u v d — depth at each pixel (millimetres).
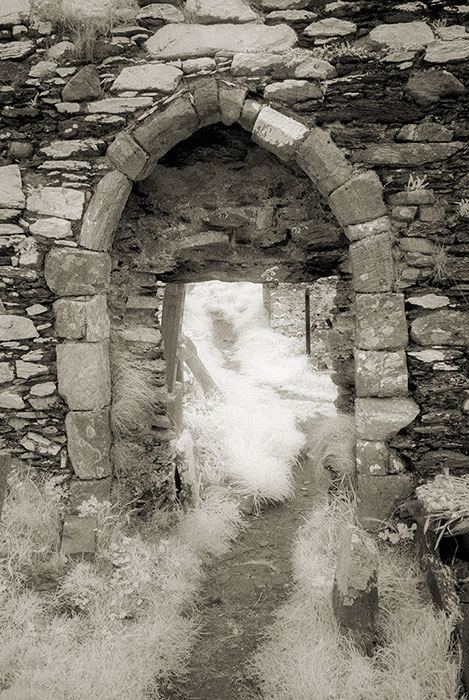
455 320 3043
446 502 2828
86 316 3215
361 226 3025
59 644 2648
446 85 2914
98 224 3184
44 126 3141
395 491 3111
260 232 3668
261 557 3600
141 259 3691
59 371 3262
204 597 3203
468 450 3121
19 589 2957
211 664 2723
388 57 2928
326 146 2986
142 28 3059
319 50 2973
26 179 3174
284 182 3559
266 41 3004
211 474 4547
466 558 2846
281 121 2994
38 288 3250
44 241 3199
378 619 2645
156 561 3211
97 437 3320
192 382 6059
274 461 4801
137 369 3670
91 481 3350
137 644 2678
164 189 3604
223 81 3016
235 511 4023
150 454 3805
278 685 2514
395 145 2986
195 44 3037
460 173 2980
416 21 2914
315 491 4527
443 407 3098
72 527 3242
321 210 3576
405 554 3055
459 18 2904
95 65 3092
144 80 3064
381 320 3055
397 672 2414
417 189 2988
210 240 3648
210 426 5301
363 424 3102
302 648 2619
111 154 3111
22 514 3250
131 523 3555
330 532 3240
